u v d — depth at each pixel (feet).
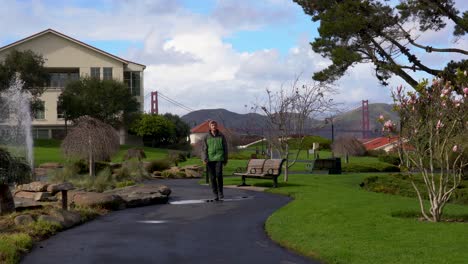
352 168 115.03
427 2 77.92
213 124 49.65
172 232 33.32
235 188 60.90
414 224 32.83
